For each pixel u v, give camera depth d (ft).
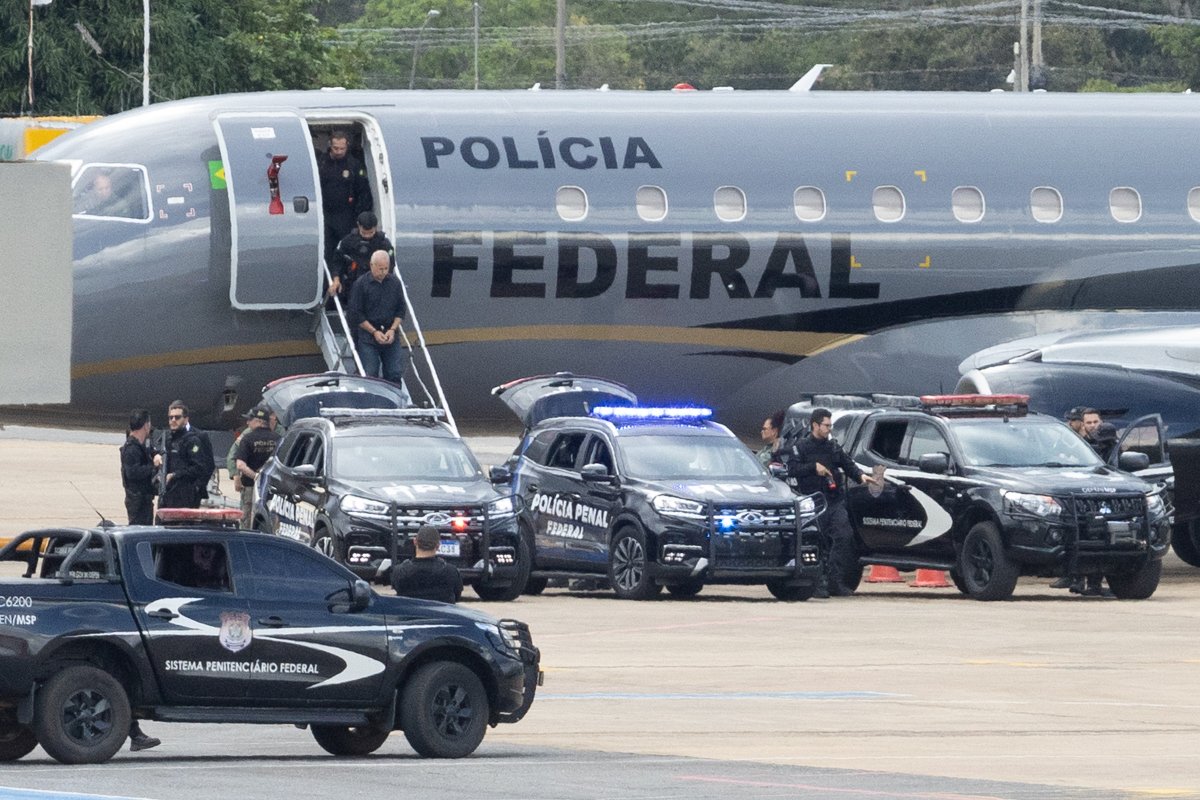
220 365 380.58
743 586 383.86
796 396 409.69
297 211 373.40
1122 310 420.36
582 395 383.86
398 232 380.37
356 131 395.14
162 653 188.85
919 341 409.69
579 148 393.09
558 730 211.20
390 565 323.78
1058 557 339.98
